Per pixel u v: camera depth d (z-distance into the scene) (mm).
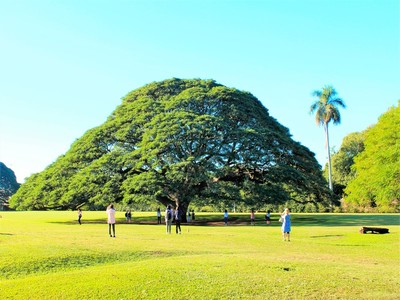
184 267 14703
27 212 93938
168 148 45438
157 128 45750
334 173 91812
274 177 48156
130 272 14031
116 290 12289
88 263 16406
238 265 15055
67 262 16312
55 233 27953
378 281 13234
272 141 49250
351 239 25797
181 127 44906
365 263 16781
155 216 62469
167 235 27438
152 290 12250
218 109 50844
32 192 49531
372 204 72062
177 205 48250
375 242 24203
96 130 51656
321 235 28562
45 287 12688
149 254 18156
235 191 48000
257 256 17703
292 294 11922
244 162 48000
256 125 52219
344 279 13375
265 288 12383
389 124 29516
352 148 91562
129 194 43938
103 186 45406
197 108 50781
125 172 47969
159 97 55656
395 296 11758
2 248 18375
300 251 20188
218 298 11641
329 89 76375
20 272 14883
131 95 57969
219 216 59906
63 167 49969
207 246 21438
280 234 29469
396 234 27719
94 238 23812
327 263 16188
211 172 45219
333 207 74562
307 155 54844
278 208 77000
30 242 20719
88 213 81750
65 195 45438
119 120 50844
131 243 21391
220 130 47188
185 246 21062
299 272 14164
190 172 44531
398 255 19250
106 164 46375
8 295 12094
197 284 12727
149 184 42656
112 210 25297
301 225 39438
